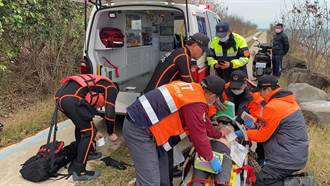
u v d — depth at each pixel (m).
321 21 9.23
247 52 5.52
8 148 5.03
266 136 3.63
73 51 8.17
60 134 5.58
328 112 5.72
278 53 9.77
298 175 3.66
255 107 4.05
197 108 2.98
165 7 4.91
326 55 9.19
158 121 3.06
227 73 5.56
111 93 4.10
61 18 7.85
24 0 6.48
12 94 7.29
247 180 3.48
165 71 4.14
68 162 4.40
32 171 4.04
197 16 5.21
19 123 5.77
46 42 7.61
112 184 4.02
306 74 8.48
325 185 3.96
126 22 6.22
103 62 5.59
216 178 3.17
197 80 4.84
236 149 3.40
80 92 4.00
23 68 7.57
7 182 4.06
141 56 6.96
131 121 3.13
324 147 4.89
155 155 3.17
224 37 5.45
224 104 3.71
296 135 3.57
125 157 4.76
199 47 3.96
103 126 5.89
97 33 5.40
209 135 3.37
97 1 5.17
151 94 3.10
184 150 3.92
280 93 3.66
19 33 7.09
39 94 7.50
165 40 7.27
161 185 3.41
